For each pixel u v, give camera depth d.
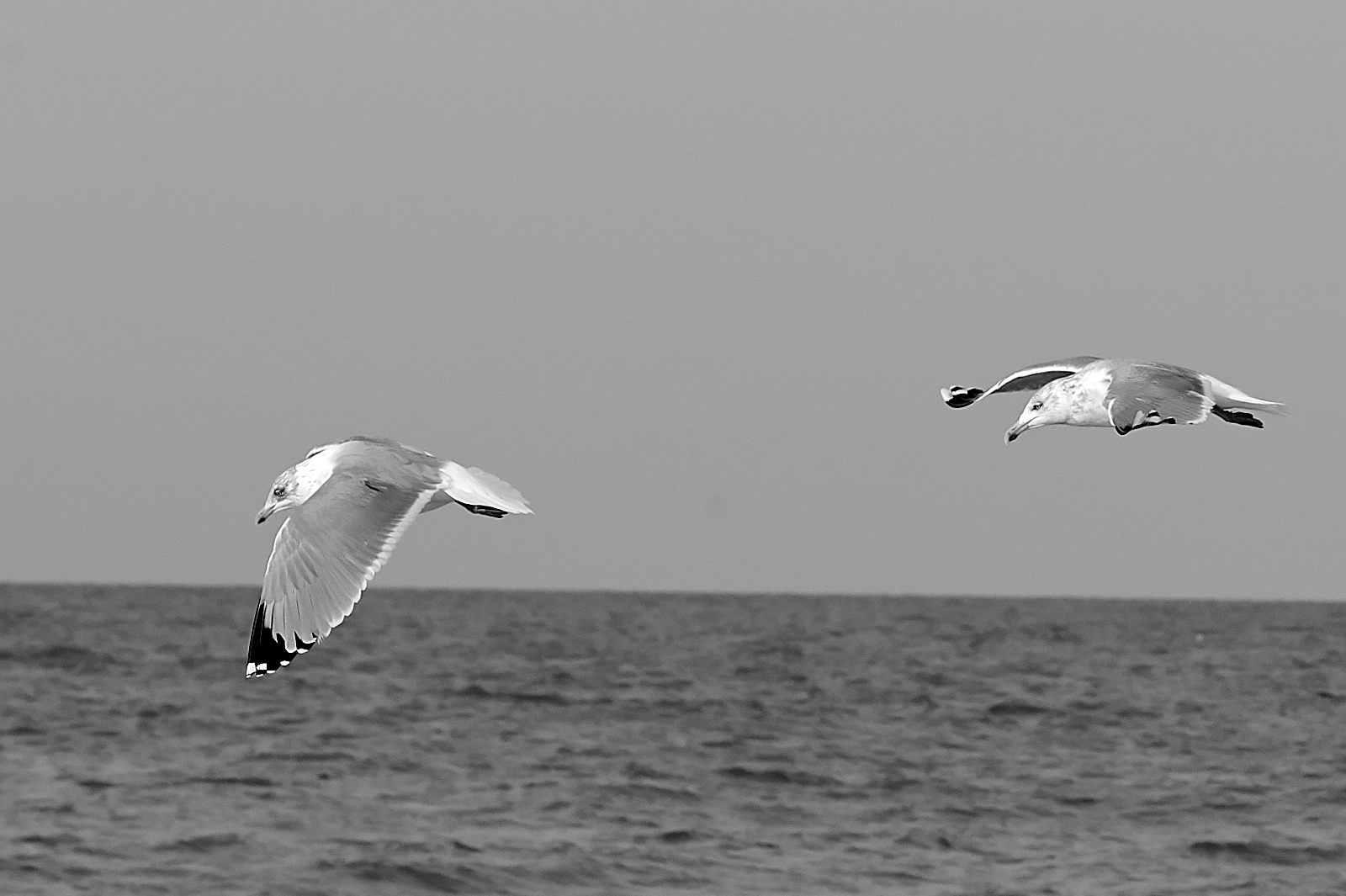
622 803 23.75
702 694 39.38
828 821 22.80
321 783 24.98
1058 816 23.38
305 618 10.08
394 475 10.88
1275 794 25.12
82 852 20.16
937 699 38.59
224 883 18.91
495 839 21.22
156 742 29.27
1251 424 12.09
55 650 52.31
